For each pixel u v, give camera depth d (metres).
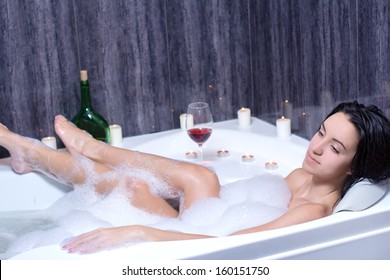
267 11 3.00
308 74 2.76
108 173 2.48
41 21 2.80
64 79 2.89
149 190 2.38
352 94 2.49
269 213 2.15
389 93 2.29
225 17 3.11
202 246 1.82
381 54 2.30
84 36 2.88
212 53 3.13
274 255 1.87
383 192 2.04
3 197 2.66
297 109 2.89
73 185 2.57
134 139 3.03
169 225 2.19
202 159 2.84
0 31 2.74
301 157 2.71
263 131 3.03
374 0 2.29
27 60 2.81
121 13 2.92
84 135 2.58
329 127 2.01
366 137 1.96
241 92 3.23
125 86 3.01
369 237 1.97
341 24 2.50
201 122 2.65
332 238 1.93
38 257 1.82
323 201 2.14
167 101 3.10
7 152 2.84
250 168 2.75
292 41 2.84
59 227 2.23
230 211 2.17
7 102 2.82
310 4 2.67
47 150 2.59
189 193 2.28
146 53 3.01
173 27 3.03
